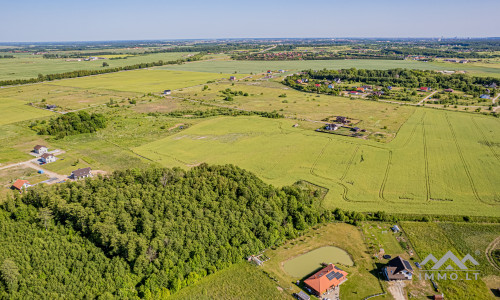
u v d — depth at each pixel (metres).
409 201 92.00
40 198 83.12
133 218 75.44
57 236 72.00
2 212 79.75
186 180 89.00
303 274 67.25
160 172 93.50
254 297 61.62
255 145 139.12
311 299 60.09
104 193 82.38
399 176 107.44
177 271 64.50
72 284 61.22
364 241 76.50
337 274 64.06
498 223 81.12
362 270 67.25
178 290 63.53
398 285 62.84
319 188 101.19
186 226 72.81
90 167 118.75
